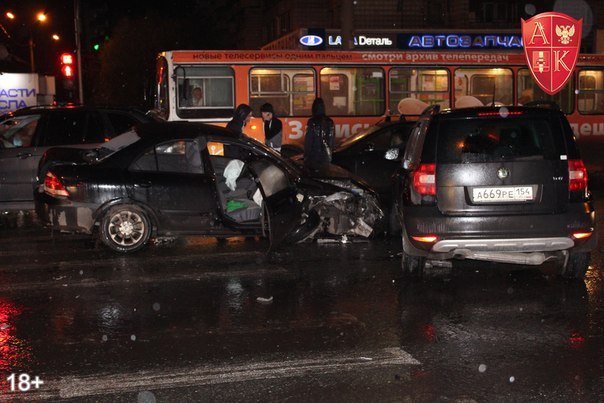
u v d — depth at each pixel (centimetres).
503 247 661
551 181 662
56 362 503
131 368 489
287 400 431
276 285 720
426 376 467
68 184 868
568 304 636
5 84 2550
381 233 991
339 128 1711
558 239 661
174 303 655
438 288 702
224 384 457
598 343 530
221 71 1636
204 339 551
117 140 928
